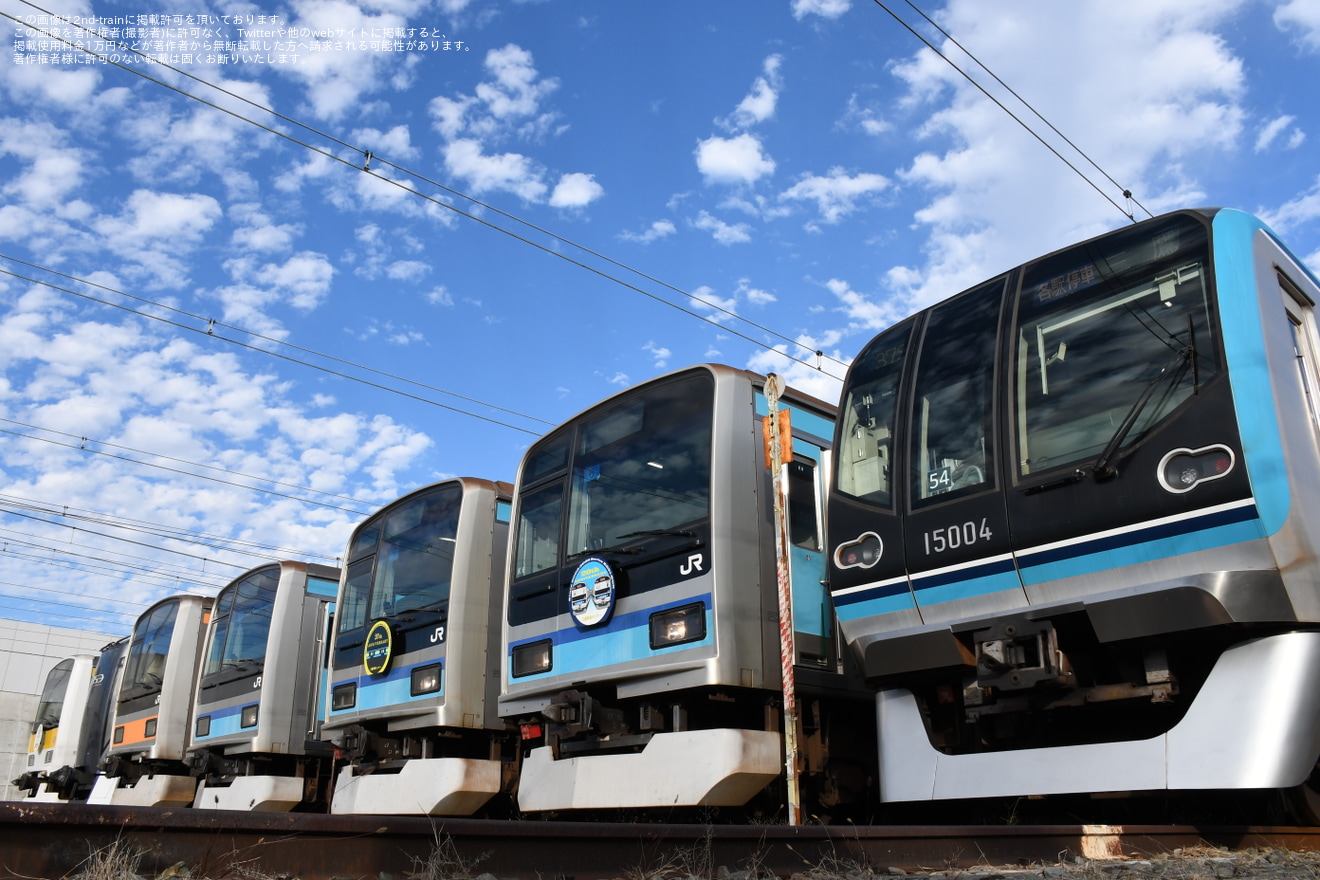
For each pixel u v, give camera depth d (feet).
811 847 14.28
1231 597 16.70
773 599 25.17
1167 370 18.35
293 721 42.52
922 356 22.84
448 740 33.35
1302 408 18.06
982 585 20.07
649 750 24.67
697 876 12.54
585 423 29.63
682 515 25.50
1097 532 18.47
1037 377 20.40
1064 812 23.26
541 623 28.48
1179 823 21.48
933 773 20.63
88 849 9.52
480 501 34.42
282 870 10.47
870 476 22.82
